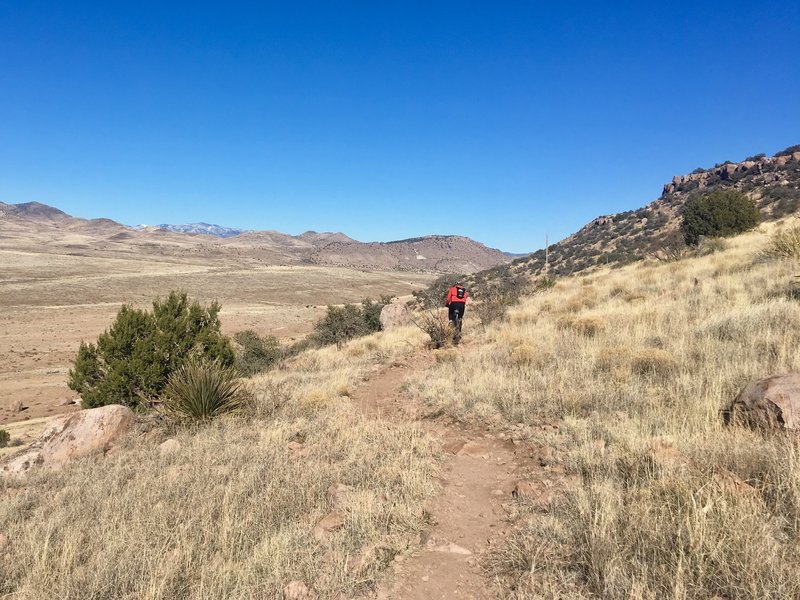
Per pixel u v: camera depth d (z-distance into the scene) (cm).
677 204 7656
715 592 263
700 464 386
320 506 432
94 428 764
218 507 444
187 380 839
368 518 385
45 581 343
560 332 1083
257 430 709
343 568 325
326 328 2628
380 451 556
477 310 1644
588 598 275
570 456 469
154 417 858
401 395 872
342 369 1222
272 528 398
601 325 1020
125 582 335
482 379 793
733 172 7656
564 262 5853
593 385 664
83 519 450
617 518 335
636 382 657
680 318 982
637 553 295
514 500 414
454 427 639
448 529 381
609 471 416
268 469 529
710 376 601
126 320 1080
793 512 314
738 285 1184
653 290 1521
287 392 928
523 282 2306
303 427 705
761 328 755
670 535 303
